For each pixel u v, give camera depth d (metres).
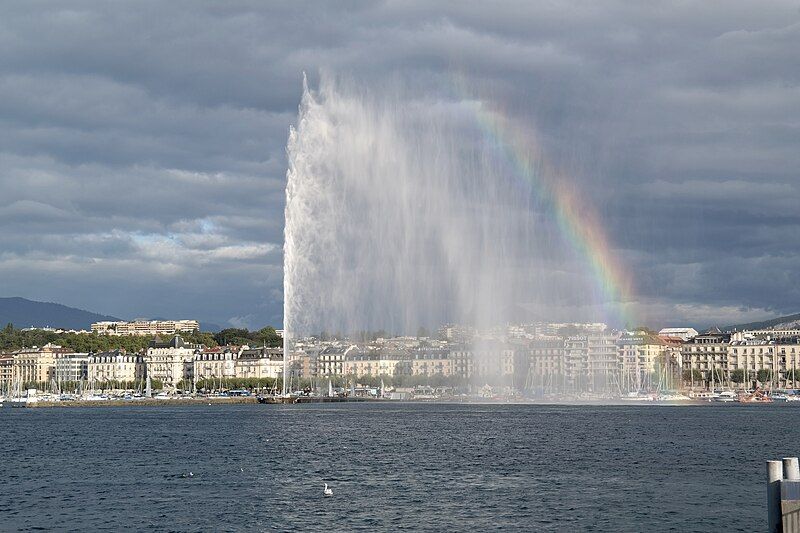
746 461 125.50
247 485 103.69
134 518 84.19
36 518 84.75
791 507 55.62
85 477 112.50
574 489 99.19
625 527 79.19
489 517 83.75
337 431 188.38
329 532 77.94
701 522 80.94
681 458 129.50
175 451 145.75
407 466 120.81
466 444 153.50
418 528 79.19
